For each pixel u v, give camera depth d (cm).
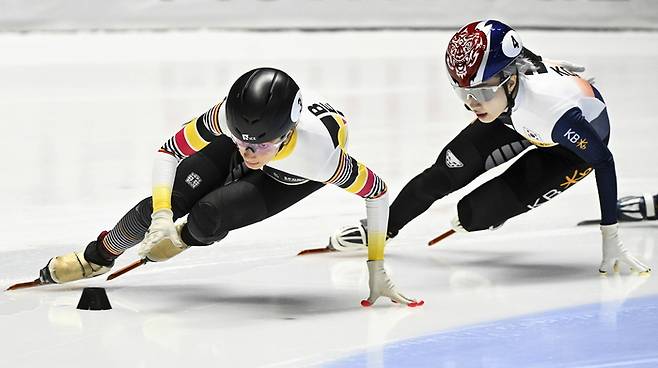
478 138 1462
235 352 1037
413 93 4162
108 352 1038
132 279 1416
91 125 3234
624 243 1639
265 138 1063
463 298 1297
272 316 1202
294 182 1283
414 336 1098
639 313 1196
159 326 1151
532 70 1333
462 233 1761
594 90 1409
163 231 1141
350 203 2036
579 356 1004
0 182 2262
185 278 1426
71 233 1742
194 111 3534
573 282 1388
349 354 1025
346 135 1252
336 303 1273
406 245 1672
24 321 1168
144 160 2569
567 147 1352
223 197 1241
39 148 2786
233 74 4781
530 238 1722
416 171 2361
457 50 1273
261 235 1738
